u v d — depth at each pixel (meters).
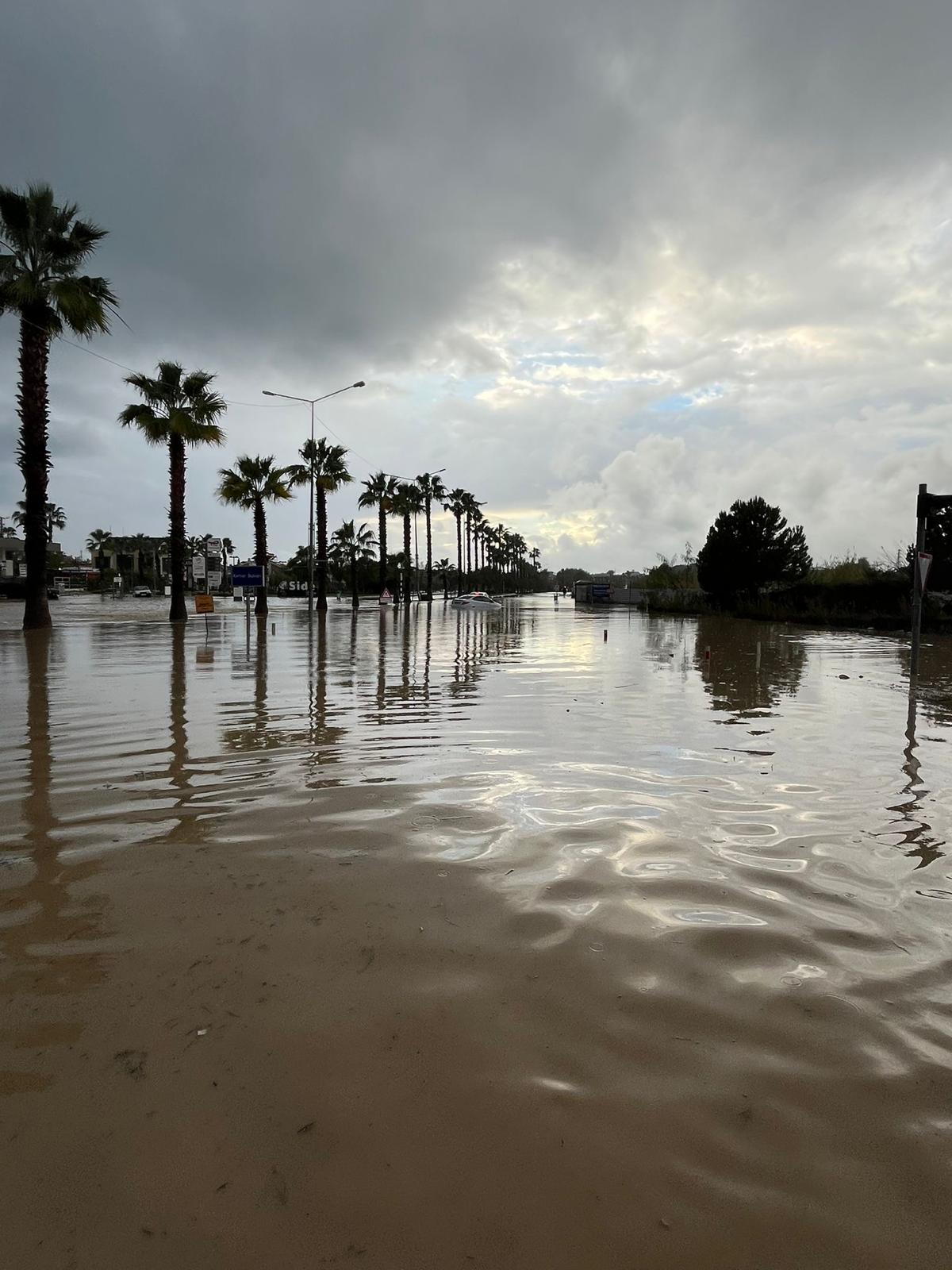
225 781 6.09
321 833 4.76
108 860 4.30
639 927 3.43
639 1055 2.49
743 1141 2.11
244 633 24.92
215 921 3.50
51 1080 2.37
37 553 23.97
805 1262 1.74
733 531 47.56
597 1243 1.79
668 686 12.67
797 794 5.75
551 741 7.79
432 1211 1.88
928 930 3.43
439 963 3.10
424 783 6.04
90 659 16.27
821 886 3.94
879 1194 1.93
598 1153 2.07
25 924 3.47
